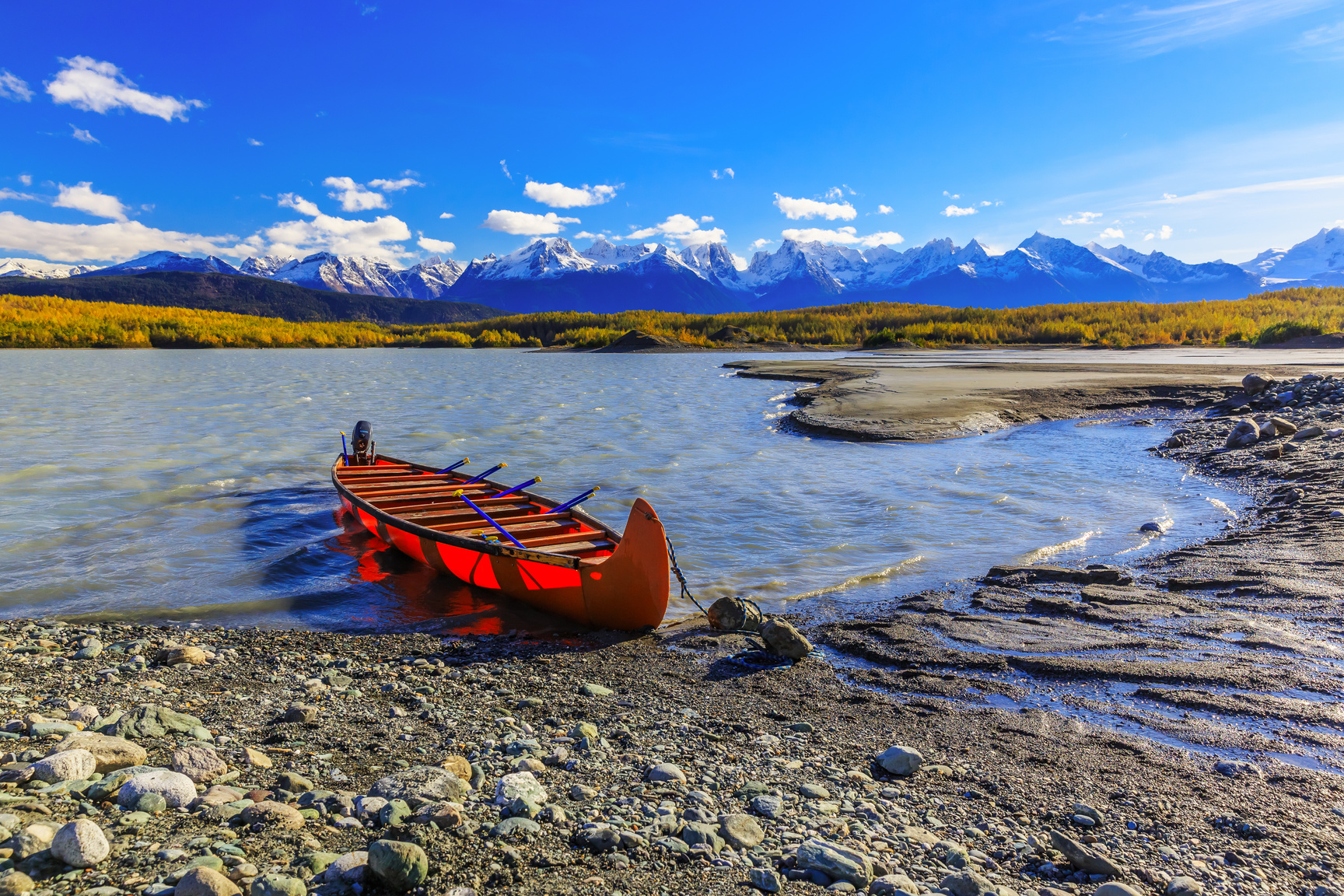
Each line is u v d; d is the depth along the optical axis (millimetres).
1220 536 9633
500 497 10312
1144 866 3158
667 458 16719
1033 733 4699
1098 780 4051
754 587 8391
